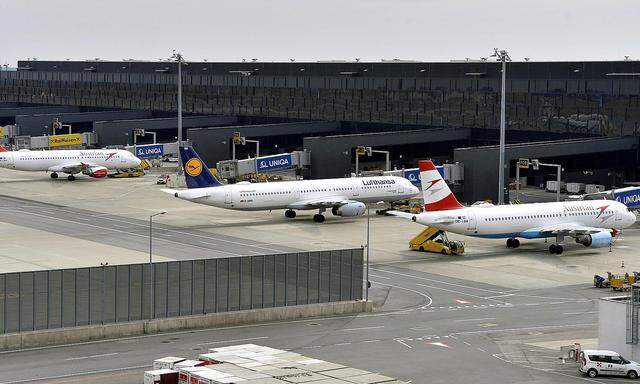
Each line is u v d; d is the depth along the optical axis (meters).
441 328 186.50
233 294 189.38
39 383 147.62
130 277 179.75
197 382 138.00
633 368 156.38
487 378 154.38
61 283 173.50
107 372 153.62
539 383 152.50
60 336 172.12
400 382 136.50
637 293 165.75
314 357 164.38
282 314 192.75
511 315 197.88
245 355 150.75
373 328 185.75
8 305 169.38
